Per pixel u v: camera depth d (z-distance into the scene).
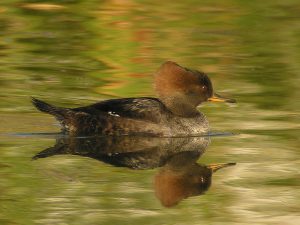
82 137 16.00
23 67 20.73
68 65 21.06
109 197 12.45
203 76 16.72
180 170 13.91
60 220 11.49
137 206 12.19
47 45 22.80
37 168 13.77
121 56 21.97
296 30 24.53
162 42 23.23
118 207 12.07
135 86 19.42
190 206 12.28
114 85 19.44
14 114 17.12
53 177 13.32
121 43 23.11
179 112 16.59
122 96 18.67
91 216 11.65
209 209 12.17
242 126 16.67
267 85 19.56
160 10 26.44
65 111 16.20
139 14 26.05
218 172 13.84
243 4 27.00
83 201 12.27
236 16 25.89
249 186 13.12
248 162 14.34
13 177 13.27
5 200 12.26
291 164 14.17
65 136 15.94
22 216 11.64
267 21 25.42
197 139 16.12
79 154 14.73
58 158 14.40
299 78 20.12
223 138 16.00
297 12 26.23
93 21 25.16
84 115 16.19
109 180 13.27
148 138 16.12
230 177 13.56
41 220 11.47
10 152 14.71
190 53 22.25
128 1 27.22
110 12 26.14
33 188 12.77
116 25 24.81
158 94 16.78
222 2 27.17
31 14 25.70
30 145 15.24
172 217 11.77
